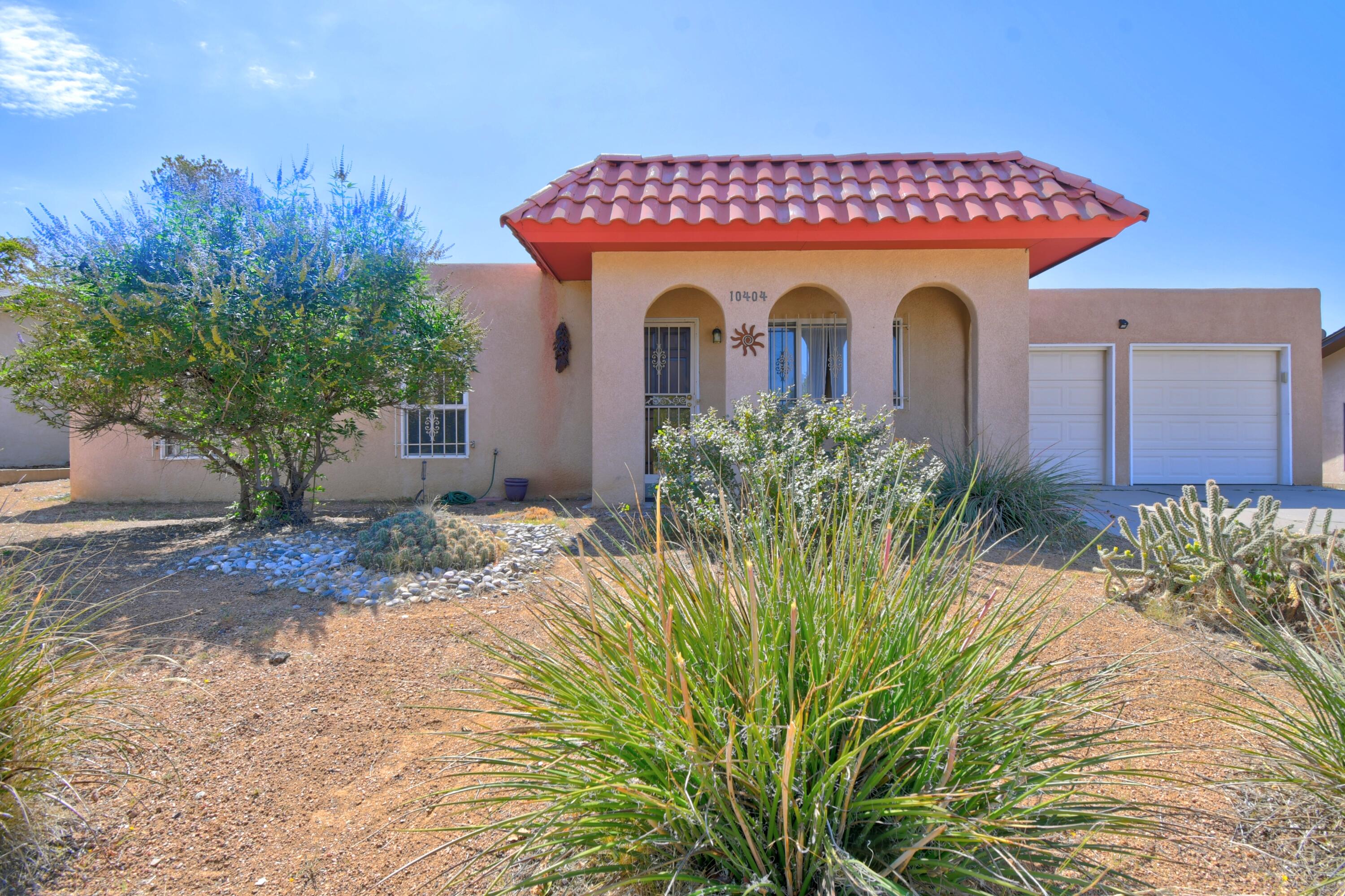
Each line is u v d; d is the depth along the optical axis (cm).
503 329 1150
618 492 927
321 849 243
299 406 689
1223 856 230
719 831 175
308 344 690
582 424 1146
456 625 470
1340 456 1395
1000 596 357
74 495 1143
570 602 277
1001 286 920
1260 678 363
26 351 721
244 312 666
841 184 922
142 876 230
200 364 685
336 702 356
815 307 1102
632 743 179
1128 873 218
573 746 195
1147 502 1041
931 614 220
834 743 189
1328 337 1366
